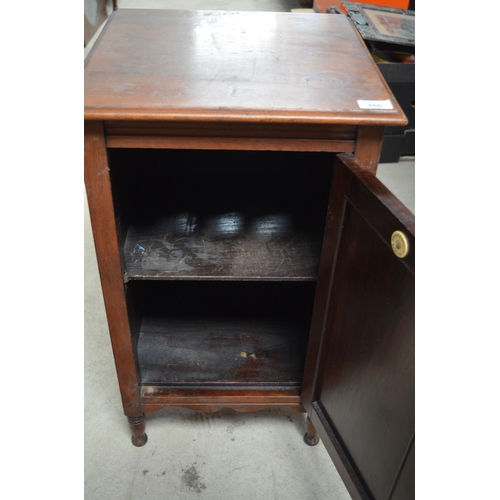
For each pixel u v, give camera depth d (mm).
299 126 694
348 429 807
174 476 1042
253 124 688
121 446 1101
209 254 913
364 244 663
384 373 656
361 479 785
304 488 1026
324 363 877
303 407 1055
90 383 1236
